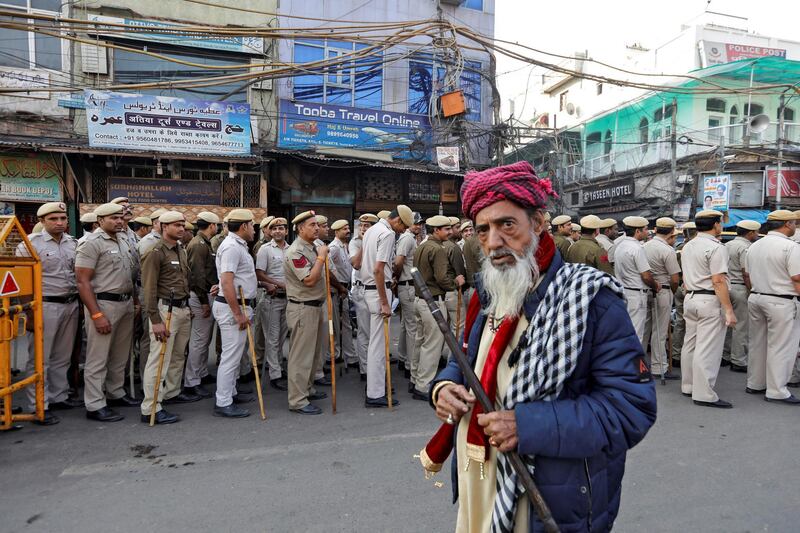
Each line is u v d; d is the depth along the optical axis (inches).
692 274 203.2
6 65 408.2
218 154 428.5
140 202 424.5
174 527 113.7
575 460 53.4
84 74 426.3
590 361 54.6
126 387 228.5
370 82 510.9
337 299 274.1
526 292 57.1
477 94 550.9
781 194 638.5
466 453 61.8
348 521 116.3
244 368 237.8
